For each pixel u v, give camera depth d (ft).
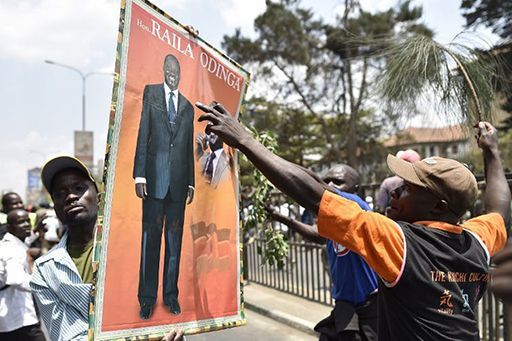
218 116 6.40
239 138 6.31
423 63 11.23
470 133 11.73
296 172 6.08
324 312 23.70
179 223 7.02
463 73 10.50
